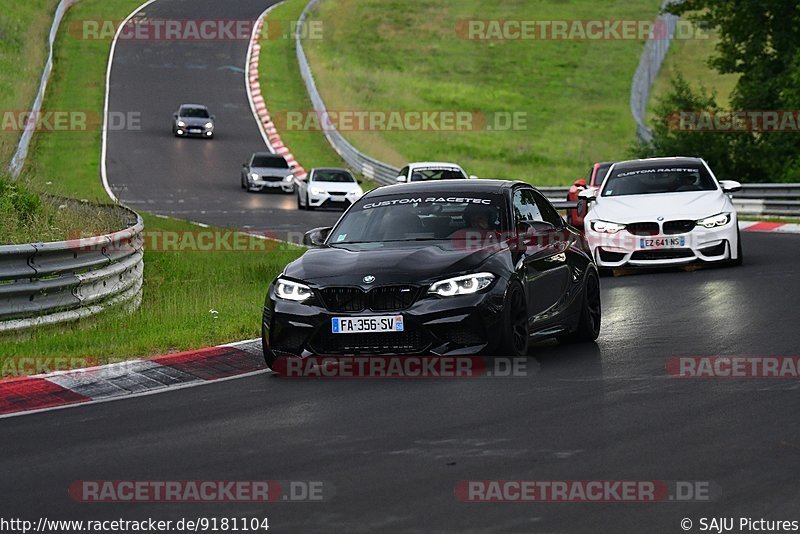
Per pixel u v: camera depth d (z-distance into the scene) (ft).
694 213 196.95
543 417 88.28
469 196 124.88
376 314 108.47
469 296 109.29
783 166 431.43
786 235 274.57
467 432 83.71
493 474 71.31
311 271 113.60
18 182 210.79
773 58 481.05
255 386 107.76
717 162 443.73
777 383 99.14
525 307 115.85
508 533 59.72
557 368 111.34
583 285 130.21
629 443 78.74
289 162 560.61
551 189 412.16
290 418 91.45
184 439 85.10
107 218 213.46
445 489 68.18
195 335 136.77
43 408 100.12
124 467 76.84
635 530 59.88
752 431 81.30
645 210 198.90
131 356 126.93
